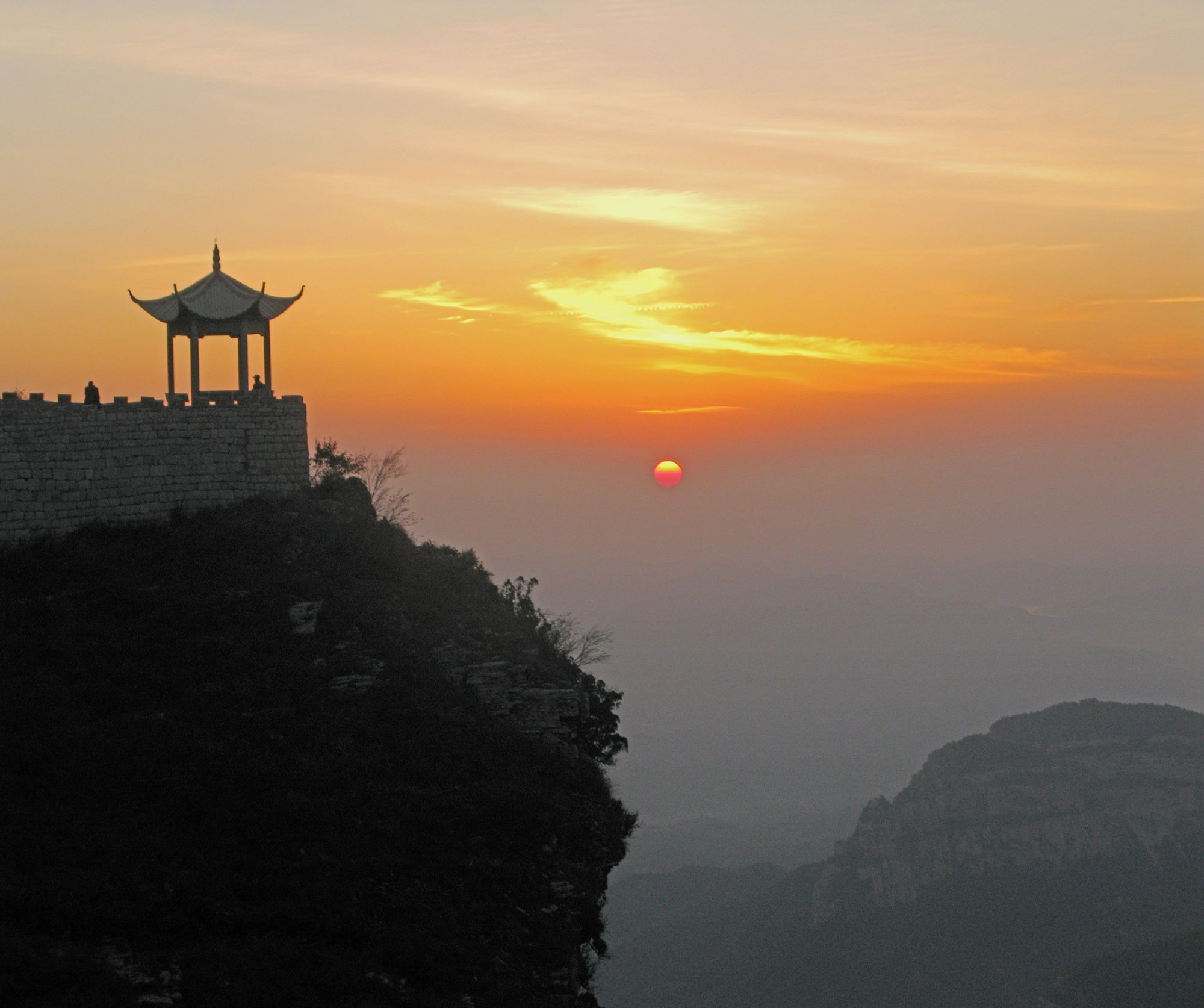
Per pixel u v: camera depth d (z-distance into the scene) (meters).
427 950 32.31
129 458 48.19
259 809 35.50
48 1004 25.62
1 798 33.38
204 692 40.47
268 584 46.41
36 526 45.38
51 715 37.25
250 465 51.59
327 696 42.06
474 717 44.53
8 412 44.91
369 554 50.94
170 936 29.78
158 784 35.19
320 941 31.42
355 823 36.56
